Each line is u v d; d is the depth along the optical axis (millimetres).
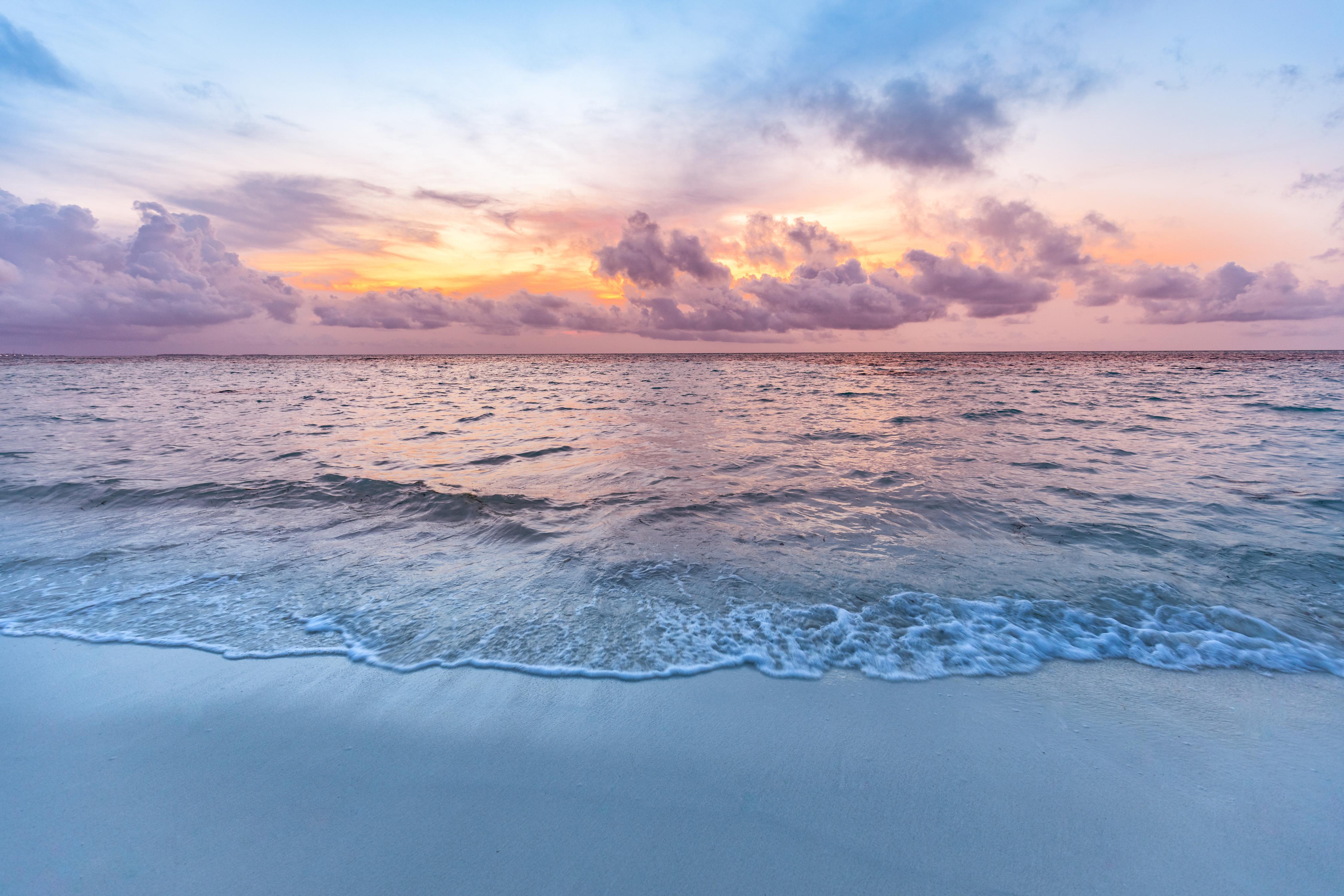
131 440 12031
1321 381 30391
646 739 2771
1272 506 6504
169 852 2125
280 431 13477
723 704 3049
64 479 8234
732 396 23688
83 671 3354
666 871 2047
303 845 2160
